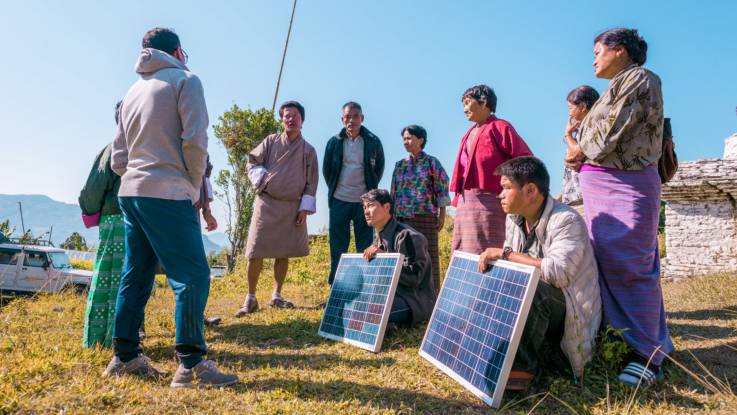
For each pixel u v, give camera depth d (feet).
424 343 12.54
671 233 31.24
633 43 10.96
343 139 20.42
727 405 8.92
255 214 19.89
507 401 9.60
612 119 10.45
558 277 9.97
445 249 38.06
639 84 10.31
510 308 9.70
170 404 8.87
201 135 10.62
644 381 9.76
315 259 39.88
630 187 10.63
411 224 19.84
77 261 77.82
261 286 28.81
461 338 10.94
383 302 13.65
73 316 18.56
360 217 20.10
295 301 22.59
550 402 9.52
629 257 10.43
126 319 10.86
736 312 15.88
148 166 10.46
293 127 19.99
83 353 12.16
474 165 15.69
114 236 13.61
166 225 10.31
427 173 19.71
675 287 23.48
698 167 27.76
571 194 18.74
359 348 13.60
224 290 27.71
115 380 10.10
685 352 11.66
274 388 10.15
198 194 11.16
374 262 14.98
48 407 8.33
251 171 19.83
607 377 9.97
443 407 9.27
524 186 10.78
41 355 11.64
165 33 11.77
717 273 27.14
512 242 11.81
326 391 10.02
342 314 15.21
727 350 11.75
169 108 10.65
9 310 17.60
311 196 20.22
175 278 10.34
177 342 10.14
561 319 10.40
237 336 15.40
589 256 10.47
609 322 10.53
